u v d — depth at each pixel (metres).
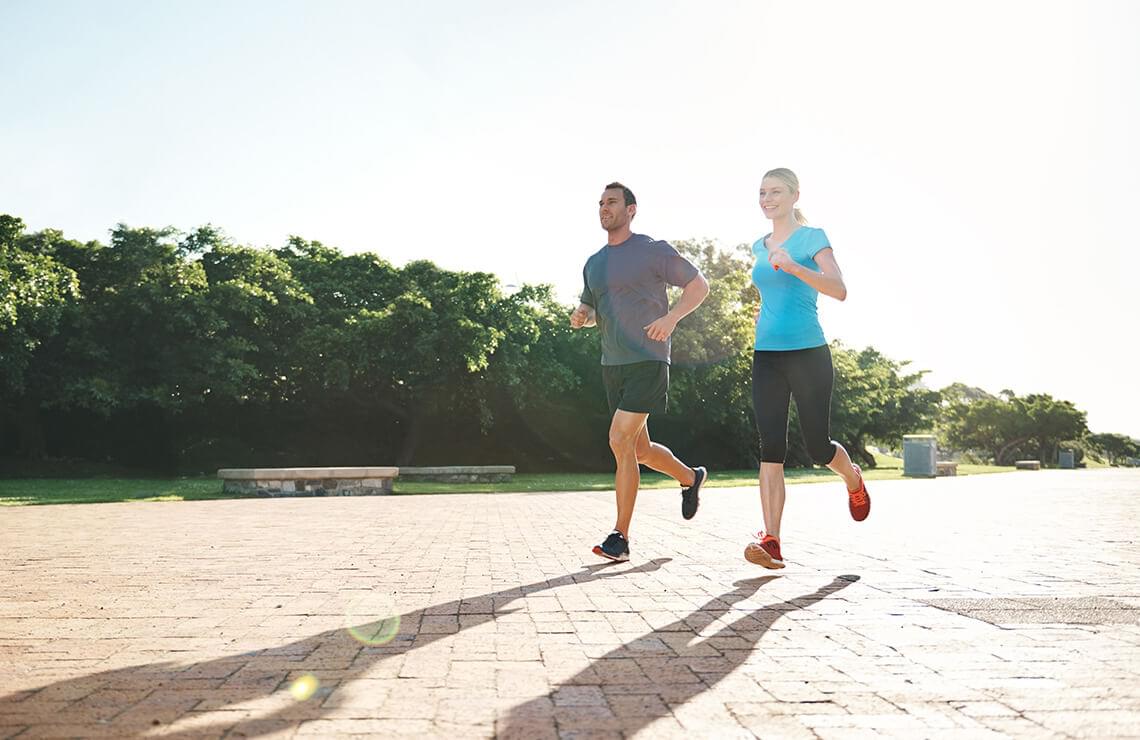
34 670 2.23
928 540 5.79
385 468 15.41
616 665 2.29
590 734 1.69
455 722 1.77
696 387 35.88
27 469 25.92
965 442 85.44
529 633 2.71
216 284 25.89
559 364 33.12
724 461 42.38
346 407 33.69
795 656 2.38
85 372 24.89
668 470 5.16
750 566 4.42
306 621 2.93
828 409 4.54
